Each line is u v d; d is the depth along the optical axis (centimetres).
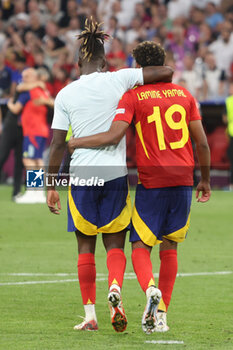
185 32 7950
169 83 1878
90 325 1878
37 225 4288
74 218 1855
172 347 1688
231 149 6412
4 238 3756
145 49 1891
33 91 5119
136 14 8275
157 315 1883
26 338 1780
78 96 1862
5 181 7206
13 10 8869
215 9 8206
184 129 1847
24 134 5153
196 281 2645
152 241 1831
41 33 8394
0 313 2097
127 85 1866
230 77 7525
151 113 1827
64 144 1892
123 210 1850
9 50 7538
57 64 7544
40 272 2798
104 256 3188
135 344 1716
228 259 3156
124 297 2352
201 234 3975
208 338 1792
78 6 8606
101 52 1912
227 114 6303
